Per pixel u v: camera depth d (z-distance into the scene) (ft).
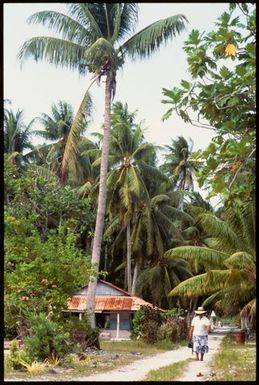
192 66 24.43
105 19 86.28
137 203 134.92
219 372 47.70
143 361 62.95
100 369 51.90
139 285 151.43
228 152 22.48
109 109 86.79
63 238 72.28
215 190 22.33
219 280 93.35
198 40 24.61
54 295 63.82
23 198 102.63
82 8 84.02
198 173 22.72
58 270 64.75
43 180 107.55
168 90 24.22
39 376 44.73
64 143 155.12
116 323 122.42
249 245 92.68
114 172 131.03
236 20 24.00
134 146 132.26
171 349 86.63
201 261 96.22
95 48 80.84
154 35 83.41
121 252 159.02
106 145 86.99
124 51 86.17
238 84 23.29
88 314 76.33
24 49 81.00
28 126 154.61
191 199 169.58
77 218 116.98
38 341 51.88
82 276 67.51
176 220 163.84
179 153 177.88
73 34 84.89
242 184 23.21
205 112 24.23
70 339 62.49
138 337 104.58
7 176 100.78
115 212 138.92
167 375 47.19
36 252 65.82
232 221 93.20
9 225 65.21
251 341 108.99
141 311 107.24
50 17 82.79
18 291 61.00
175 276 150.92
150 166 135.54
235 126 23.34
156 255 149.79
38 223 107.14
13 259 63.72
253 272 90.43
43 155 155.63
